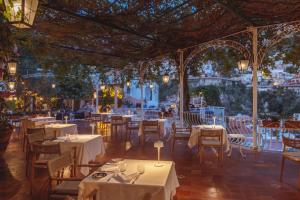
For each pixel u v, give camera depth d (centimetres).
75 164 402
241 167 550
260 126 699
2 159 624
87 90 1784
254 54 702
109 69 1248
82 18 605
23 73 1565
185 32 737
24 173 508
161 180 255
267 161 598
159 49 947
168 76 980
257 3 532
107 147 767
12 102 1109
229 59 965
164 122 841
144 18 637
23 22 221
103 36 785
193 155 662
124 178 256
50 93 1789
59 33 747
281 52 898
